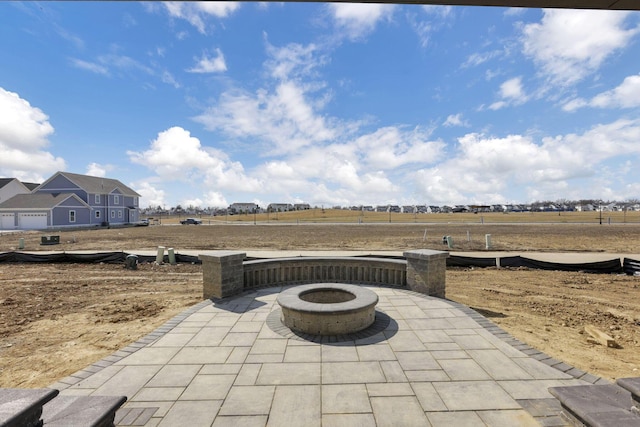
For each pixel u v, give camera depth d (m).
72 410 2.61
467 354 4.64
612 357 4.99
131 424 3.15
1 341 5.96
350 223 61.16
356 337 5.27
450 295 9.19
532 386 3.80
